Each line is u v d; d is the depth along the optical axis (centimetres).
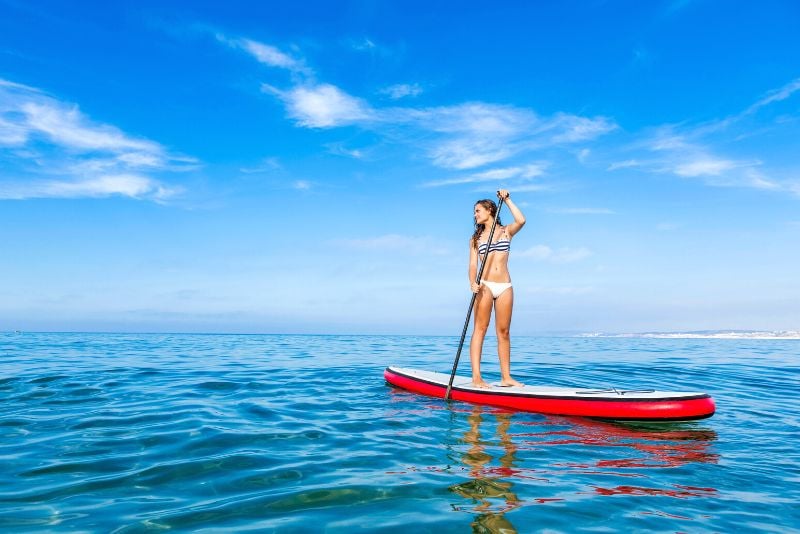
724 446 435
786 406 635
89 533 254
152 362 1182
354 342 2661
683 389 781
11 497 304
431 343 2528
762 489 328
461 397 640
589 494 314
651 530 263
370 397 673
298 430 479
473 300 645
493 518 274
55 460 379
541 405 563
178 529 259
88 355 1370
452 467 366
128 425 496
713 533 260
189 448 414
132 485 326
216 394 700
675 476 352
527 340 3083
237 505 292
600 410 531
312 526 262
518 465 373
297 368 1062
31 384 770
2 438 443
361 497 304
